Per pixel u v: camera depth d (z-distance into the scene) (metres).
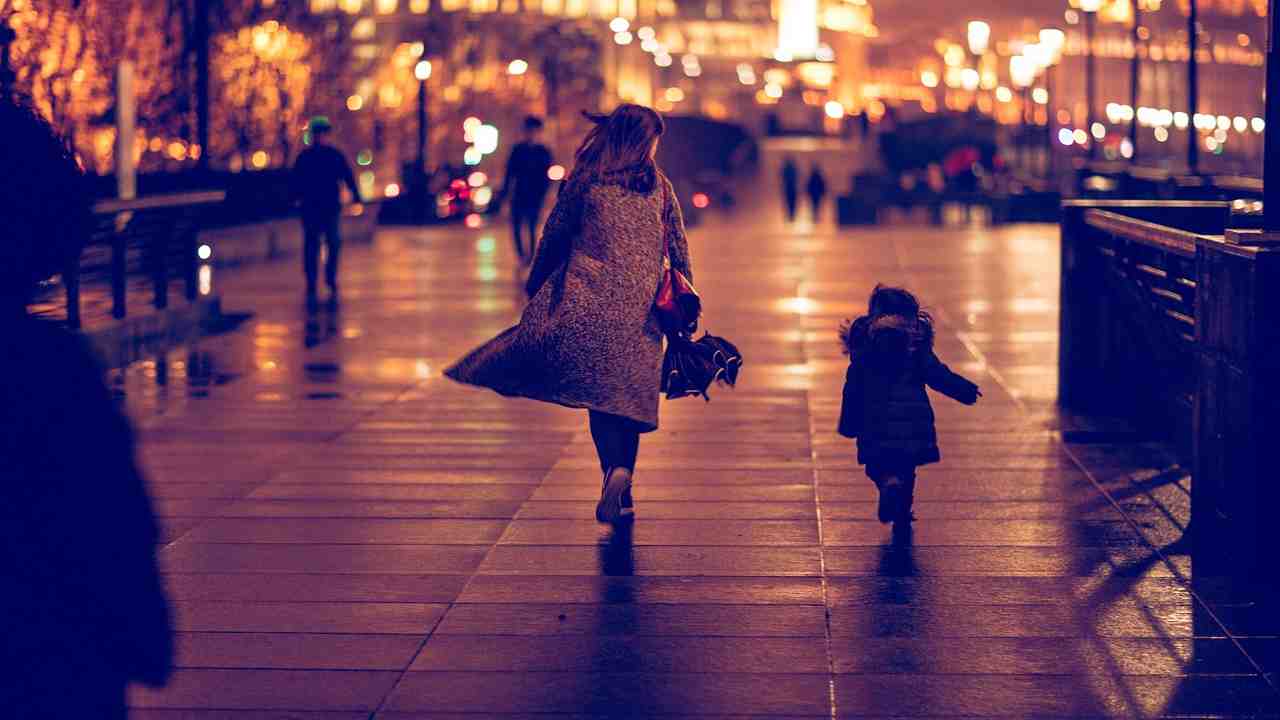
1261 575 6.94
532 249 24.53
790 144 135.12
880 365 7.58
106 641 2.57
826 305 19.41
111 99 28.52
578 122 91.62
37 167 2.60
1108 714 5.29
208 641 6.13
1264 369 6.90
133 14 29.83
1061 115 124.19
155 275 16.39
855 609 6.57
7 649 2.53
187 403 12.34
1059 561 7.35
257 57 38.88
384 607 6.63
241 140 38.62
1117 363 11.59
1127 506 8.51
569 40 96.81
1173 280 10.06
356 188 20.91
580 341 7.56
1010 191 56.09
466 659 5.93
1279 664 5.80
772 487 9.09
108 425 2.57
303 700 5.46
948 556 7.45
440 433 10.96
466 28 79.62
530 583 7.00
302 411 11.95
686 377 7.66
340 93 44.28
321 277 23.59
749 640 6.14
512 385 7.77
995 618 6.42
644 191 7.67
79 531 2.50
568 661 5.89
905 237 33.22
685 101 183.12
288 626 6.35
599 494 8.90
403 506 8.61
